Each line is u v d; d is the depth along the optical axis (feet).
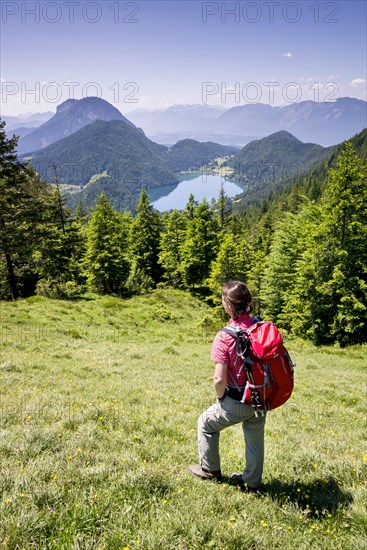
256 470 11.84
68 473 12.03
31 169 100.68
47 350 50.29
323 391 38.70
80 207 276.41
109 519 9.67
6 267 110.11
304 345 84.48
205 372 44.37
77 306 91.71
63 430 17.47
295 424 23.90
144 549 8.66
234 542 9.30
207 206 171.01
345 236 86.99
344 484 12.91
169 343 70.49
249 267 157.69
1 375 32.17
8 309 77.71
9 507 9.64
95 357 47.98
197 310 133.90
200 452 12.77
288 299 112.78
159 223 203.72
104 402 24.75
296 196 369.71
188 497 11.19
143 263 197.36
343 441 19.47
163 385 34.09
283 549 9.21
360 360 68.74
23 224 104.99
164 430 19.13
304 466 14.61
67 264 144.15
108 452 14.89
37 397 23.94
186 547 8.81
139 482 11.60
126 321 87.10
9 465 12.89
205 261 171.12
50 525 9.24
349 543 9.49
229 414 10.97
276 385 10.31
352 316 82.33
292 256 120.67
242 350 10.43
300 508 11.21
